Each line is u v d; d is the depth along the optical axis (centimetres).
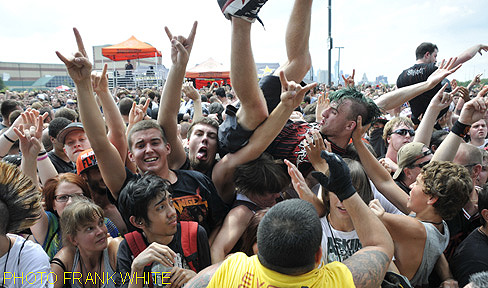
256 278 140
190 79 2183
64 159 399
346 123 256
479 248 211
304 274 137
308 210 140
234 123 250
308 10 270
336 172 163
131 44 2077
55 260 221
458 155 302
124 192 208
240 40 213
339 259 207
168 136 269
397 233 203
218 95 1065
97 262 229
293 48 276
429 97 484
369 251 158
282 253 131
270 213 141
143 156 241
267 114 242
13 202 167
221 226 251
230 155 257
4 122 612
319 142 234
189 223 215
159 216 197
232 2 205
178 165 286
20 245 173
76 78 224
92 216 217
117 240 236
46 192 257
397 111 628
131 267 186
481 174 317
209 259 215
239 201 250
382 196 259
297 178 217
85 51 229
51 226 254
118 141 282
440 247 214
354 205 167
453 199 208
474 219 258
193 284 156
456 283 213
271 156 264
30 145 270
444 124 548
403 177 298
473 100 271
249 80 221
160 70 2128
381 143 474
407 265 208
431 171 217
